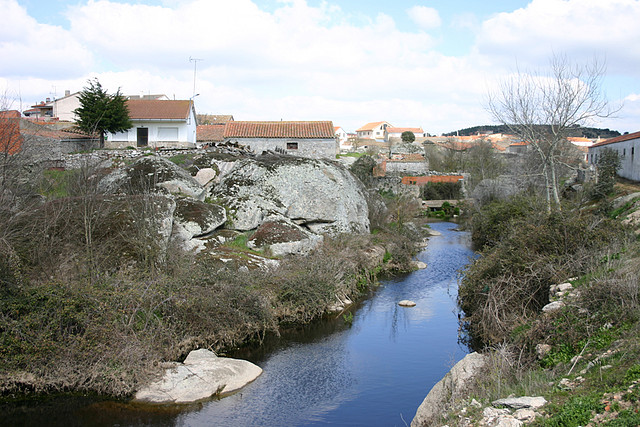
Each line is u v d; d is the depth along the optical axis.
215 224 22.39
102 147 37.88
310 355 15.52
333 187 28.27
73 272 15.81
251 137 42.06
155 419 11.39
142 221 17.98
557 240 16.88
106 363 12.64
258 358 15.18
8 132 20.28
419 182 66.19
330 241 25.34
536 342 12.21
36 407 11.76
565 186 40.00
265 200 25.84
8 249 14.10
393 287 24.56
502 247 18.25
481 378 10.97
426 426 10.05
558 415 7.95
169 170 24.64
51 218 17.48
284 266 19.98
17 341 12.42
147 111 41.72
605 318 11.55
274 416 11.67
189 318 15.17
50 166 27.61
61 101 58.53
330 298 19.58
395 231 33.66
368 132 152.12
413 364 14.89
